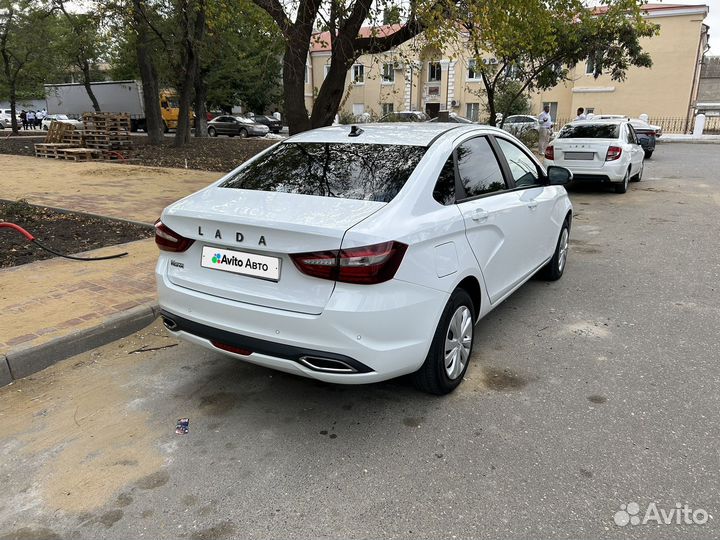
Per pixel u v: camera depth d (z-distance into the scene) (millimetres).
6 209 8234
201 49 21219
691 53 31938
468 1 8344
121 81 36188
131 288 5027
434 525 2389
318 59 44188
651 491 2576
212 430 3127
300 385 3652
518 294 5430
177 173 13742
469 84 39031
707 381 3629
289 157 3760
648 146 20031
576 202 10867
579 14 15461
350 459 2855
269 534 2352
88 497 2582
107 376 3740
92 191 10594
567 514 2439
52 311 4449
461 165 3693
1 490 2629
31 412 3293
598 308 5023
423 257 2971
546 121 19297
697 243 7434
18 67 30766
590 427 3105
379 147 3611
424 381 3346
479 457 2855
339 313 2678
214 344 3117
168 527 2396
